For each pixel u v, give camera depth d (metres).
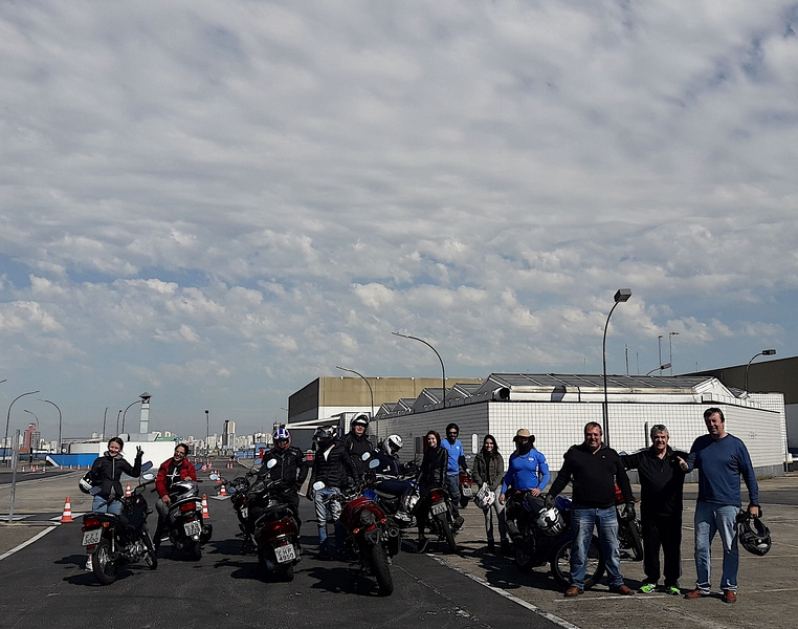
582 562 8.46
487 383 38.12
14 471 17.61
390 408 56.19
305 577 9.70
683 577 9.49
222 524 16.86
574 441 33.75
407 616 7.50
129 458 60.59
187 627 7.13
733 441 8.23
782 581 9.23
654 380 39.47
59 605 8.18
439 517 11.57
